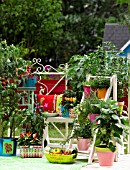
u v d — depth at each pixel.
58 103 6.43
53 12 13.71
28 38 13.70
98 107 5.45
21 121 6.10
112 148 5.25
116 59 6.33
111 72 6.16
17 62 6.35
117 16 17.88
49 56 15.88
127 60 6.49
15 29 13.64
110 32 13.33
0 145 6.09
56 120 6.18
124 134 5.58
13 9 13.29
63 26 16.62
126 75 6.22
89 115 5.67
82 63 6.33
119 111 5.67
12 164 5.42
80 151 5.88
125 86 6.27
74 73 6.48
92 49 16.53
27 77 6.42
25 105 6.54
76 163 5.57
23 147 5.94
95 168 5.17
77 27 16.67
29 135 6.05
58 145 6.58
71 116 6.12
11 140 6.07
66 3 18.31
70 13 18.25
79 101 6.33
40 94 6.73
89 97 5.73
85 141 5.83
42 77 7.66
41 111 6.20
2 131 6.32
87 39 16.45
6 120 6.20
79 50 16.50
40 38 13.73
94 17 17.73
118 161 5.68
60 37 15.32
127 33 13.09
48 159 5.61
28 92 6.54
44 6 13.41
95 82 5.90
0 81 6.15
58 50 15.85
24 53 12.60
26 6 13.23
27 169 5.07
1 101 6.19
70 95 6.25
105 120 5.31
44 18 13.49
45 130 6.27
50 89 7.55
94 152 5.58
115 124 5.39
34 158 5.91
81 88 6.39
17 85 6.37
